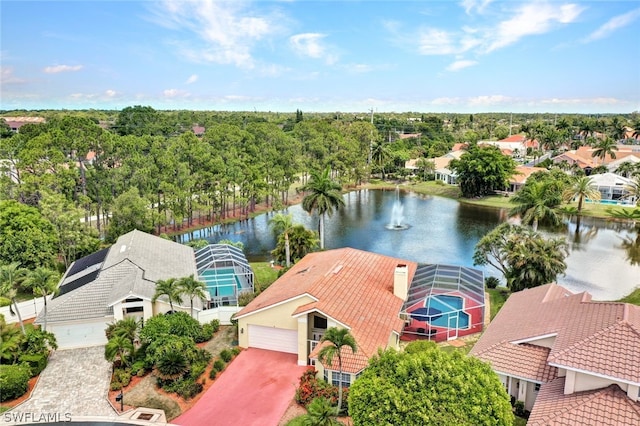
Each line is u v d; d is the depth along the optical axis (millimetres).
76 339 35562
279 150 99625
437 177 133375
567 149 169750
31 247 47125
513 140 185375
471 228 78938
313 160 115312
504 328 30188
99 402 27766
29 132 75188
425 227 80062
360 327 29844
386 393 20359
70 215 54469
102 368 31875
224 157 85375
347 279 36188
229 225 82688
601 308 26812
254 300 36531
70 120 69062
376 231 77250
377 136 157625
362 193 120062
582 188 84125
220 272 44031
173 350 29922
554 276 42281
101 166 72250
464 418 19469
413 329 36469
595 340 23219
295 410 26531
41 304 42031
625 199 93062
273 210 93938
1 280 33969
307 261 45281
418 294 37312
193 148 78625
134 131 149125
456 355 22531
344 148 125312
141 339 31781
